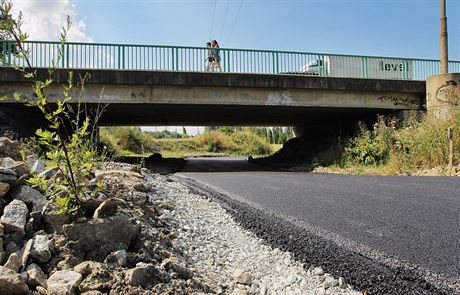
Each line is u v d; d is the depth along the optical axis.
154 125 30.36
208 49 17.02
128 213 4.07
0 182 3.32
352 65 19.06
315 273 3.65
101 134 32.94
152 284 2.82
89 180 4.46
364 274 3.50
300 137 28.56
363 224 5.17
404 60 19.73
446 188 8.32
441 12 18.39
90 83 15.54
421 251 3.97
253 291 3.33
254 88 17.45
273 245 4.49
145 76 15.96
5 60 3.00
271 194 8.05
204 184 10.24
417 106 19.19
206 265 3.84
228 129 58.53
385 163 15.80
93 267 2.77
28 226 3.06
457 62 19.72
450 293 3.06
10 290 2.36
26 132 17.59
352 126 22.95
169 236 4.25
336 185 9.43
